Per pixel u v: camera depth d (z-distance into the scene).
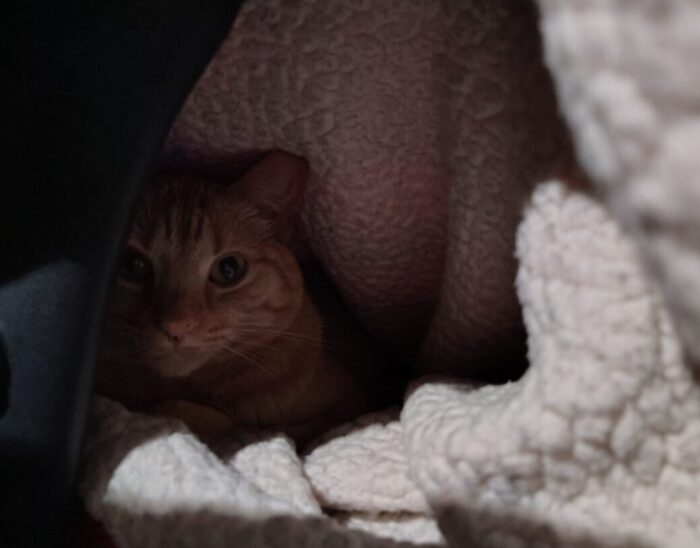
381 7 0.92
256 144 1.11
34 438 0.74
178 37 0.72
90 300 0.75
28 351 0.74
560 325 0.68
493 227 0.92
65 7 0.71
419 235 1.16
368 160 1.06
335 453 0.98
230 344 1.14
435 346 1.15
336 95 1.00
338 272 1.25
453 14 0.84
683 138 0.40
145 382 1.14
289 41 0.96
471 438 0.70
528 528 0.67
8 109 0.72
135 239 1.11
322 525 0.74
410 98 0.98
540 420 0.67
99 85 0.72
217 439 1.04
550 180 0.72
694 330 0.45
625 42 0.43
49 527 0.76
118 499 0.79
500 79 0.83
